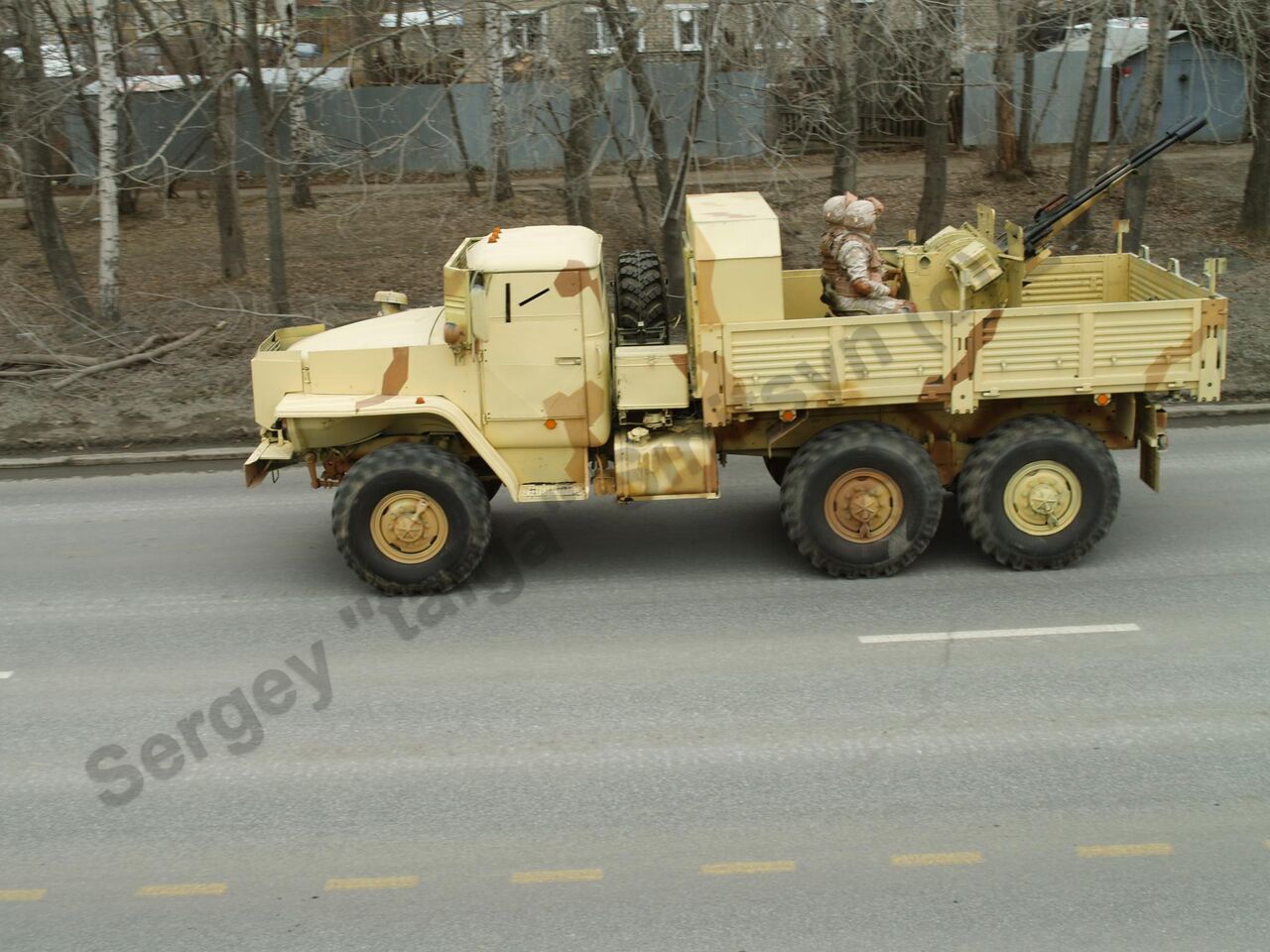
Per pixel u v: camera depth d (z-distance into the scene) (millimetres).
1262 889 4984
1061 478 8312
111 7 16906
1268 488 10195
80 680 7371
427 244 20188
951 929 4789
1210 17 16938
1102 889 5012
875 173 24000
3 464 12250
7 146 15547
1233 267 17562
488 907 5020
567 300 8156
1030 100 22062
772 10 12992
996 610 7883
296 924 4969
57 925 5027
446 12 14375
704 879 5160
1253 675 6855
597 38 14305
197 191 23984
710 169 19938
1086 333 7965
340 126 23953
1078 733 6285
